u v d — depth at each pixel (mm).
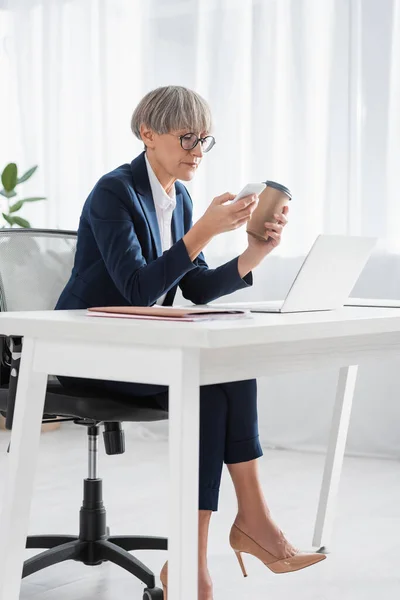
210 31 4160
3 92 4793
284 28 3973
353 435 3883
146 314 1507
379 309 1842
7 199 4781
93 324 1431
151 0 4320
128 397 1998
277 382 4059
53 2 4598
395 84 3738
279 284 4020
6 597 1632
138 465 3707
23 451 1622
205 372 1400
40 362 1574
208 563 2400
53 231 2410
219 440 1837
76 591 2160
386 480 3426
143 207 2072
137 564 2062
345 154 3840
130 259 1938
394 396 3809
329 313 1681
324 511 2426
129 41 4402
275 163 4012
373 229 3799
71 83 4578
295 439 4043
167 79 4305
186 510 1351
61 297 2111
